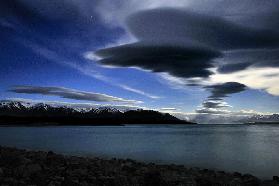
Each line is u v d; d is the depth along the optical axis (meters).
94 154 49.38
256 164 39.50
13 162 19.05
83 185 13.84
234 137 145.50
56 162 21.47
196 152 58.84
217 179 16.69
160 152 57.69
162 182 14.22
